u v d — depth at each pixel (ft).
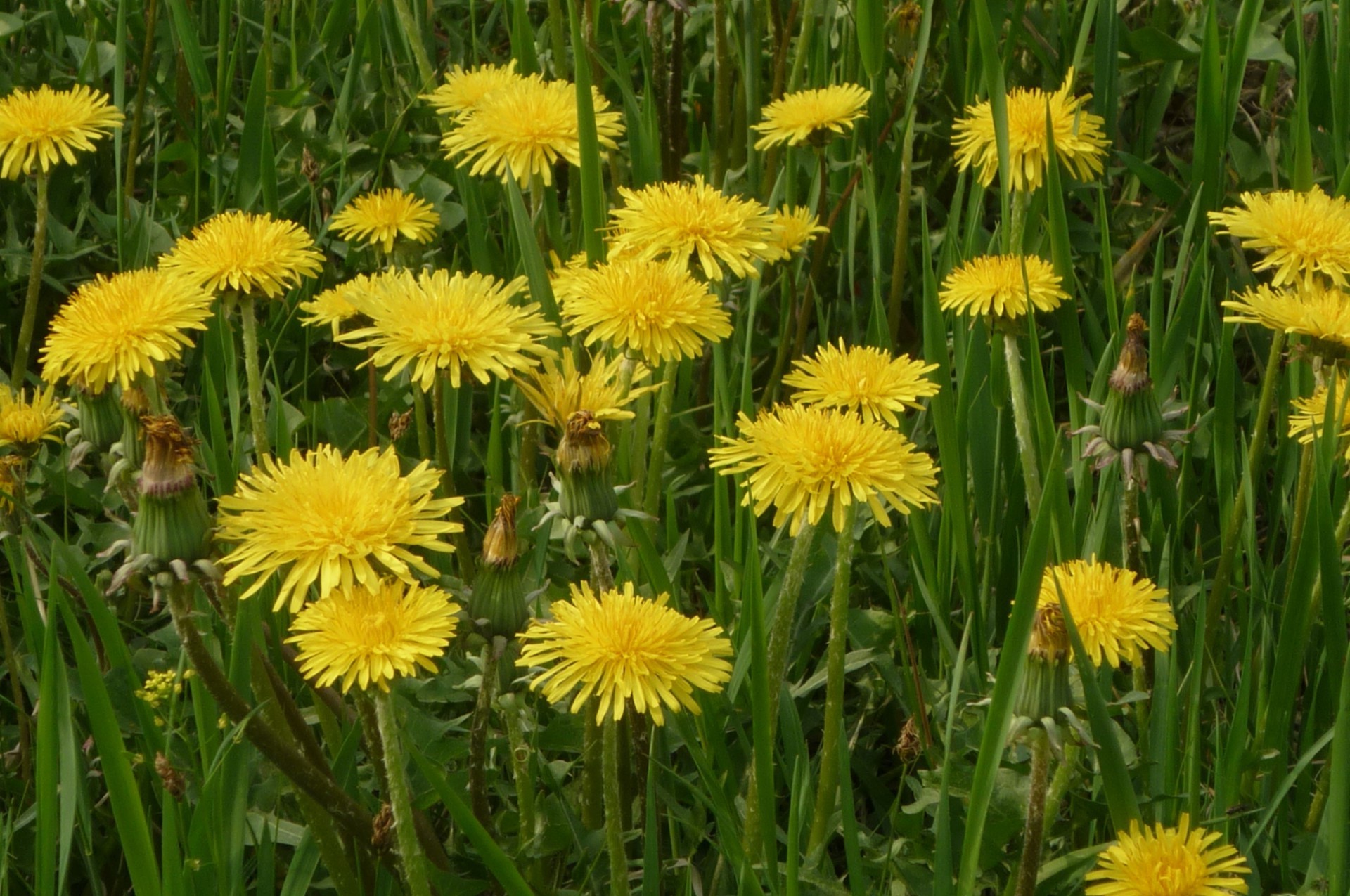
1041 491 3.34
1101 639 3.07
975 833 2.99
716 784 3.14
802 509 3.08
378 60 3.97
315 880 3.27
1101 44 3.72
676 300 3.23
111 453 3.25
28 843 3.26
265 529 2.95
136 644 3.43
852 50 3.91
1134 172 3.69
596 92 3.61
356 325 3.40
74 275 3.78
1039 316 3.59
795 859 3.01
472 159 3.66
